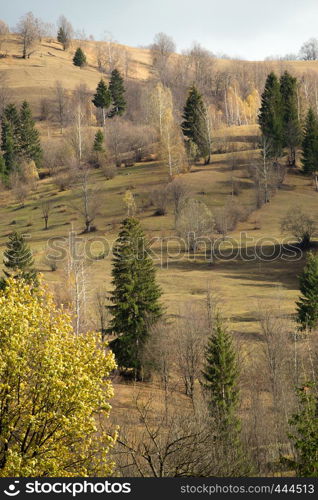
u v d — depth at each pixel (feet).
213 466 63.05
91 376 60.64
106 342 64.03
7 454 55.31
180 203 353.92
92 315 204.13
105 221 364.17
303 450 61.31
